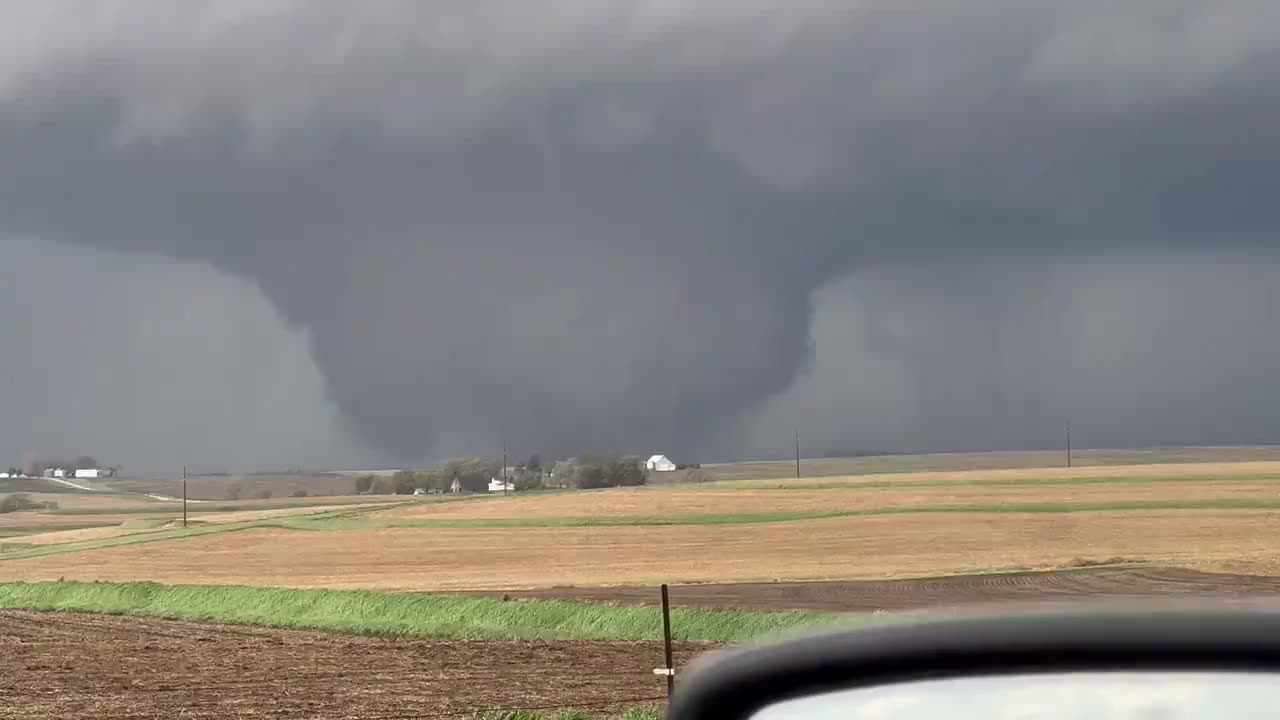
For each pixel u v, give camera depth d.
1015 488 140.50
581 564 79.81
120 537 118.50
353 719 22.06
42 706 24.77
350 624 42.47
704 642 36.66
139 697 26.03
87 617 48.34
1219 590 56.34
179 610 50.38
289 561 87.06
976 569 69.88
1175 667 1.45
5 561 94.94
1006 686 1.43
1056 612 1.84
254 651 35.12
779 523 103.44
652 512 118.00
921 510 111.75
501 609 43.22
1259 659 1.47
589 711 21.98
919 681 1.54
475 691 25.64
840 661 1.68
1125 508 108.94
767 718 1.51
